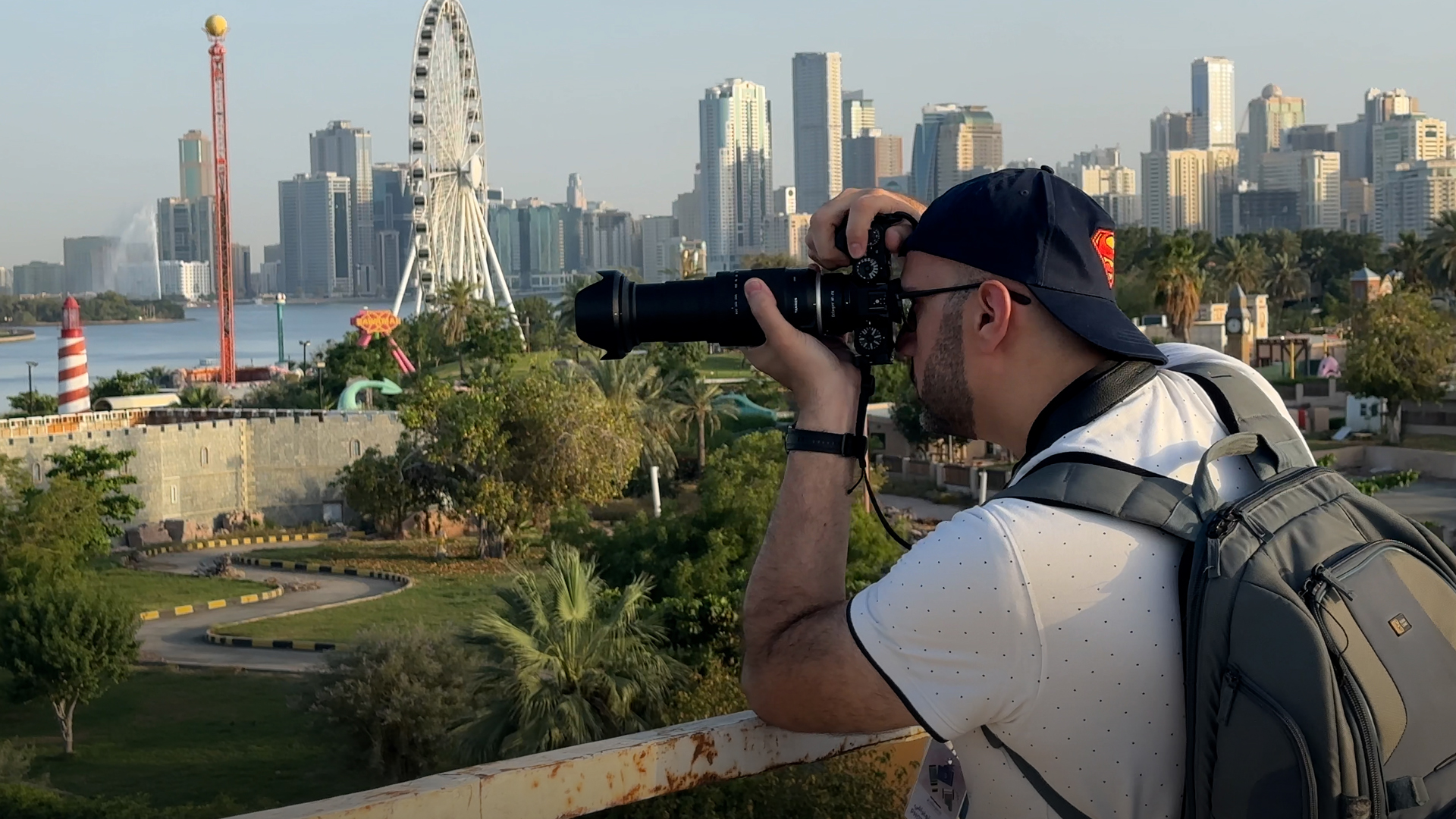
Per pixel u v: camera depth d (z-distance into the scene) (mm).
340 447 67625
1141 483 1646
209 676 39031
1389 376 59344
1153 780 1593
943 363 1871
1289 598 1484
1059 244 1785
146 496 63375
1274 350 79250
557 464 54031
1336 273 138875
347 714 26359
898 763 6504
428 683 26562
